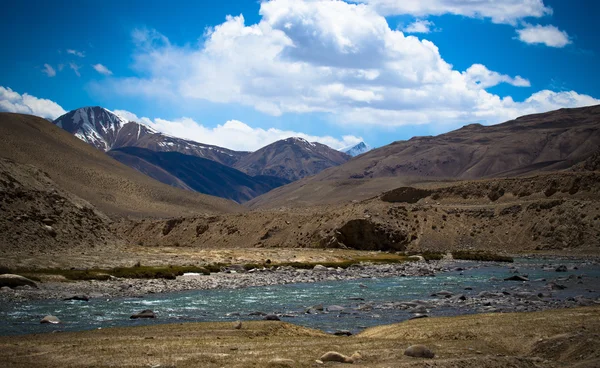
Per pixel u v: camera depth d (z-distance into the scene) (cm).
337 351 2264
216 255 8200
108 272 5216
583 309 3266
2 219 6059
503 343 2486
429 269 7612
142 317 3238
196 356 2105
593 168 18388
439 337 2616
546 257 10125
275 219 13175
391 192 15175
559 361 2178
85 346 2264
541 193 13462
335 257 9025
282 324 2914
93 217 7938
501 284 5612
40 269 4950
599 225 11106
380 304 4069
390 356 2184
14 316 3177
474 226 12319
